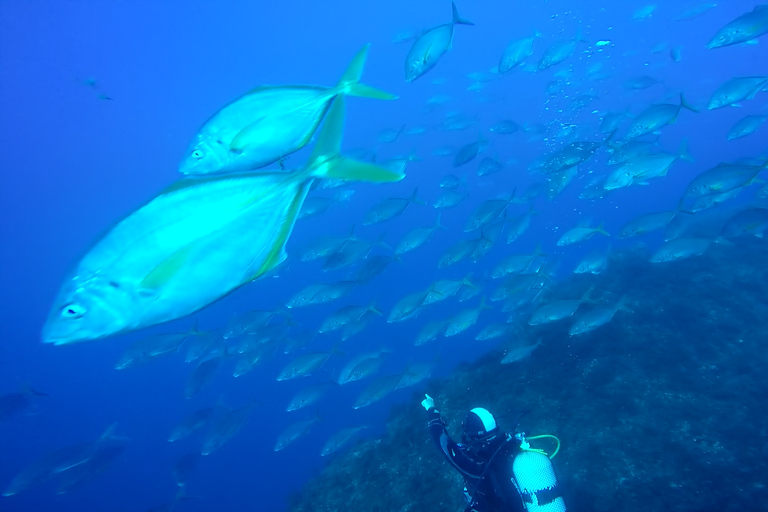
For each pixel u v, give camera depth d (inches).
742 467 203.3
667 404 247.4
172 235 57.2
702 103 580.1
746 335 282.2
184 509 586.6
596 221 771.4
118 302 54.2
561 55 403.5
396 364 614.9
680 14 510.6
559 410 267.0
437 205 373.7
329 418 636.7
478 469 126.3
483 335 308.5
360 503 273.4
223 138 101.7
